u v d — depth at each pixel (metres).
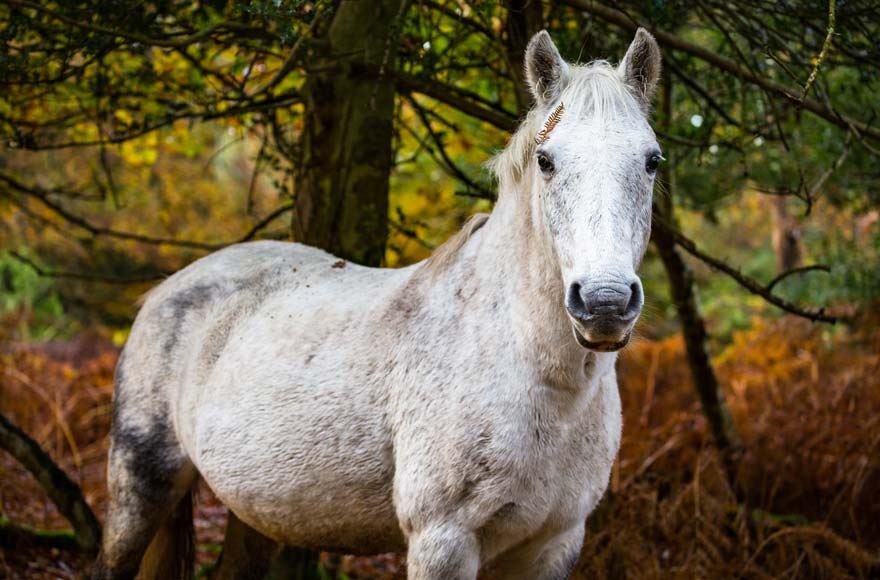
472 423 2.56
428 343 2.73
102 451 6.84
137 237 4.68
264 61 4.34
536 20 3.96
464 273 2.77
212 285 3.38
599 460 2.72
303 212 4.02
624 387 7.18
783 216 10.66
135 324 3.48
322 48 3.81
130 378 3.38
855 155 5.61
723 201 6.76
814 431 5.74
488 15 3.92
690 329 5.38
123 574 3.36
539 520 2.62
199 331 3.31
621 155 2.24
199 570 4.69
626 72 2.53
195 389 3.22
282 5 3.13
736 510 4.98
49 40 3.67
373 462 2.78
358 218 3.95
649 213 2.35
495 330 2.61
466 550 2.58
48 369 8.22
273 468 2.94
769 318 9.62
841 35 3.58
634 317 2.12
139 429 3.31
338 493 2.85
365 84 3.91
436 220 7.49
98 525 4.01
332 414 2.85
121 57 4.64
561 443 2.59
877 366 6.33
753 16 3.77
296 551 4.13
